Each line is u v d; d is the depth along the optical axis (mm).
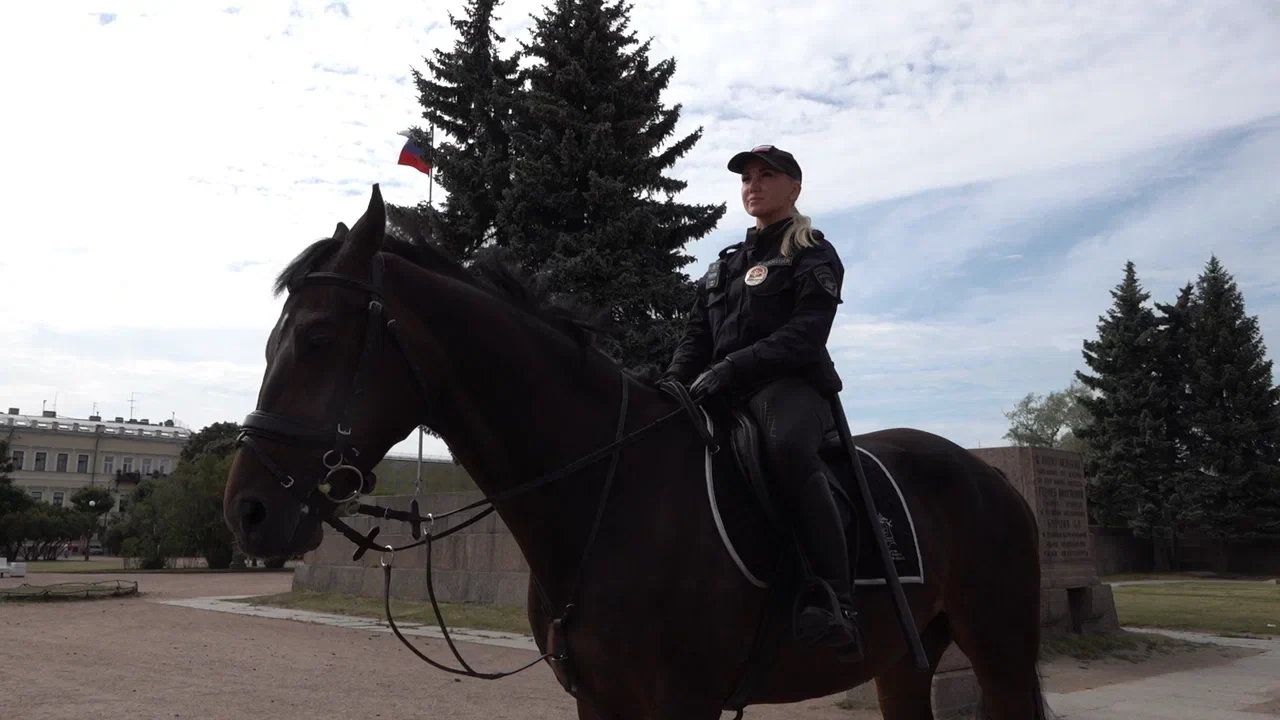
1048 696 8242
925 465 3861
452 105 25672
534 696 8477
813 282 3131
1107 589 12008
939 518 3773
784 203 3416
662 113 23609
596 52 22234
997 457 11305
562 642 2857
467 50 25734
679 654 2799
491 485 2973
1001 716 3885
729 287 3400
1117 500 40188
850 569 3146
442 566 17047
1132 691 8531
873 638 3293
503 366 2918
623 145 21984
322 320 2619
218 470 39688
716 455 3082
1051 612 10938
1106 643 11062
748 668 2945
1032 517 4188
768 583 2963
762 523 3023
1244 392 39938
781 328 3072
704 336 3547
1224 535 38312
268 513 2428
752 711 7824
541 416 2965
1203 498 38500
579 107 22609
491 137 24516
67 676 9594
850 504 3223
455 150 24234
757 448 3004
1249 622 14648
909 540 3447
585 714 3059
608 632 2787
